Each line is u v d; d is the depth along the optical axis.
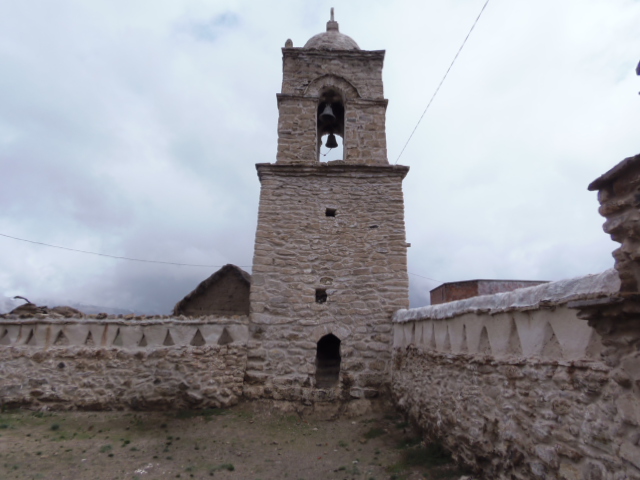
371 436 6.63
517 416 3.71
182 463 5.45
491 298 4.36
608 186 2.55
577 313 2.82
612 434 2.60
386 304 9.02
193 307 11.54
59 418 7.15
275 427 7.18
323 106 11.99
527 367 3.62
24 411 7.43
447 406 5.26
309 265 9.30
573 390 3.03
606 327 2.59
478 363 4.50
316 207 9.83
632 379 2.40
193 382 8.02
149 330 8.23
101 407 7.64
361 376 8.48
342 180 10.12
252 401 8.16
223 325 8.59
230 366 8.34
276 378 8.38
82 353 7.94
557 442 3.16
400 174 10.18
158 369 7.99
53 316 8.35
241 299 11.73
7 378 7.65
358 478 5.05
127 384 7.84
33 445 5.81
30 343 7.99
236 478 5.06
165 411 7.74
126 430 6.73
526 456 3.53
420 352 6.53
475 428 4.46
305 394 8.23
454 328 5.25
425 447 5.70
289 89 11.18
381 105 11.16
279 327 8.77
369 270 9.30
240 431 6.88
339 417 7.78
